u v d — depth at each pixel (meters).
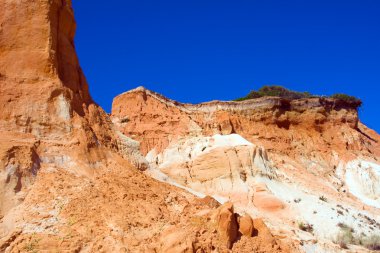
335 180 65.25
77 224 22.19
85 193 24.33
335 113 76.06
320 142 71.88
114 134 32.19
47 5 29.45
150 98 68.12
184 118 66.00
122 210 23.75
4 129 25.81
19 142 25.30
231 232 23.75
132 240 21.75
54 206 23.12
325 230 41.22
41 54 28.61
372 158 72.81
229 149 51.34
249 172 49.44
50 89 27.95
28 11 29.17
